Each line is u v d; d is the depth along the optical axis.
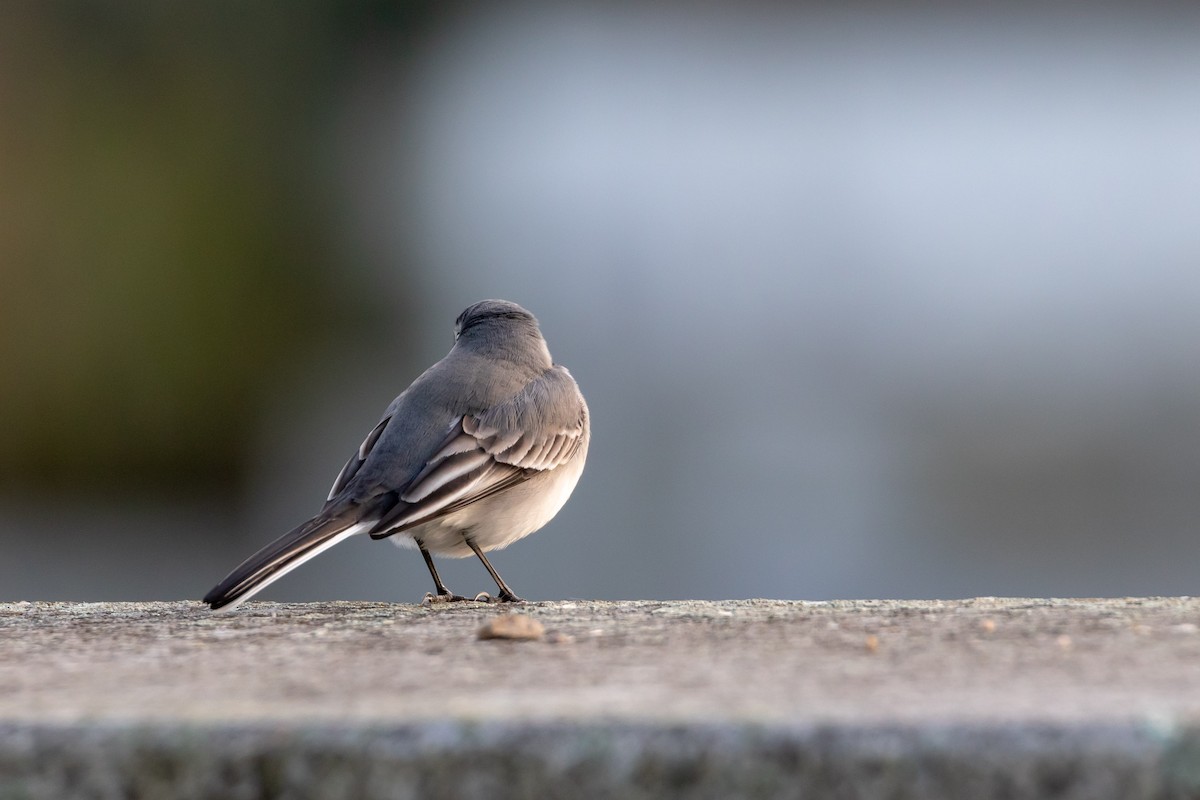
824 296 16.20
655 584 13.28
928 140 16.67
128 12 17.03
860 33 16.83
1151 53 16.44
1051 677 3.52
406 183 17.34
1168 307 15.70
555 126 17.22
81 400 16.14
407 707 3.13
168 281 16.50
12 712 3.12
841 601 5.45
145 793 2.94
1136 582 13.09
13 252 16.17
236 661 3.99
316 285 16.84
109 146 16.83
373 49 18.14
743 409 15.36
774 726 2.88
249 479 15.84
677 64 17.16
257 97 17.33
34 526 15.07
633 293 16.34
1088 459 14.55
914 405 15.32
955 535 13.88
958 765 2.83
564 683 3.51
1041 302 15.91
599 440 15.07
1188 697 3.19
